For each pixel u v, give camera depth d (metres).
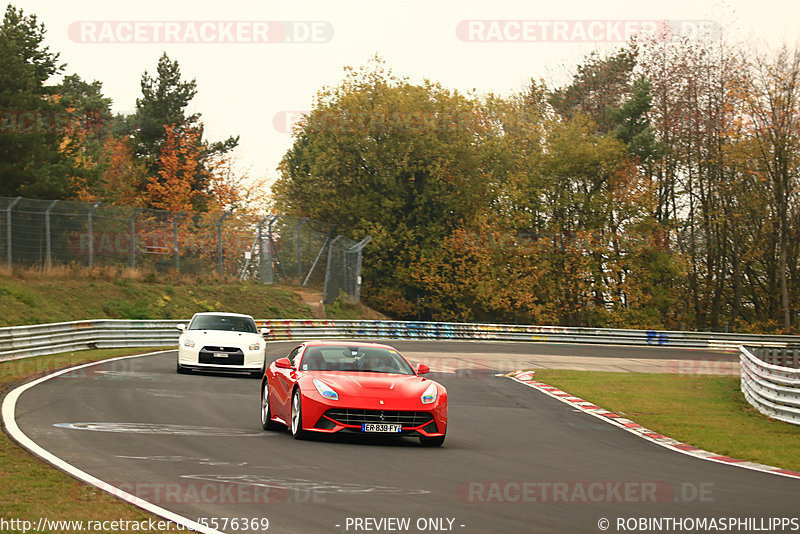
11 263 131.00
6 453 35.81
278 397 47.84
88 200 198.00
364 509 27.91
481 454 43.03
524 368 108.31
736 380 98.31
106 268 145.12
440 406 45.12
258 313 159.88
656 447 49.97
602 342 179.50
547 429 56.25
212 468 34.44
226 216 166.88
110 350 105.19
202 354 80.06
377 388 44.47
